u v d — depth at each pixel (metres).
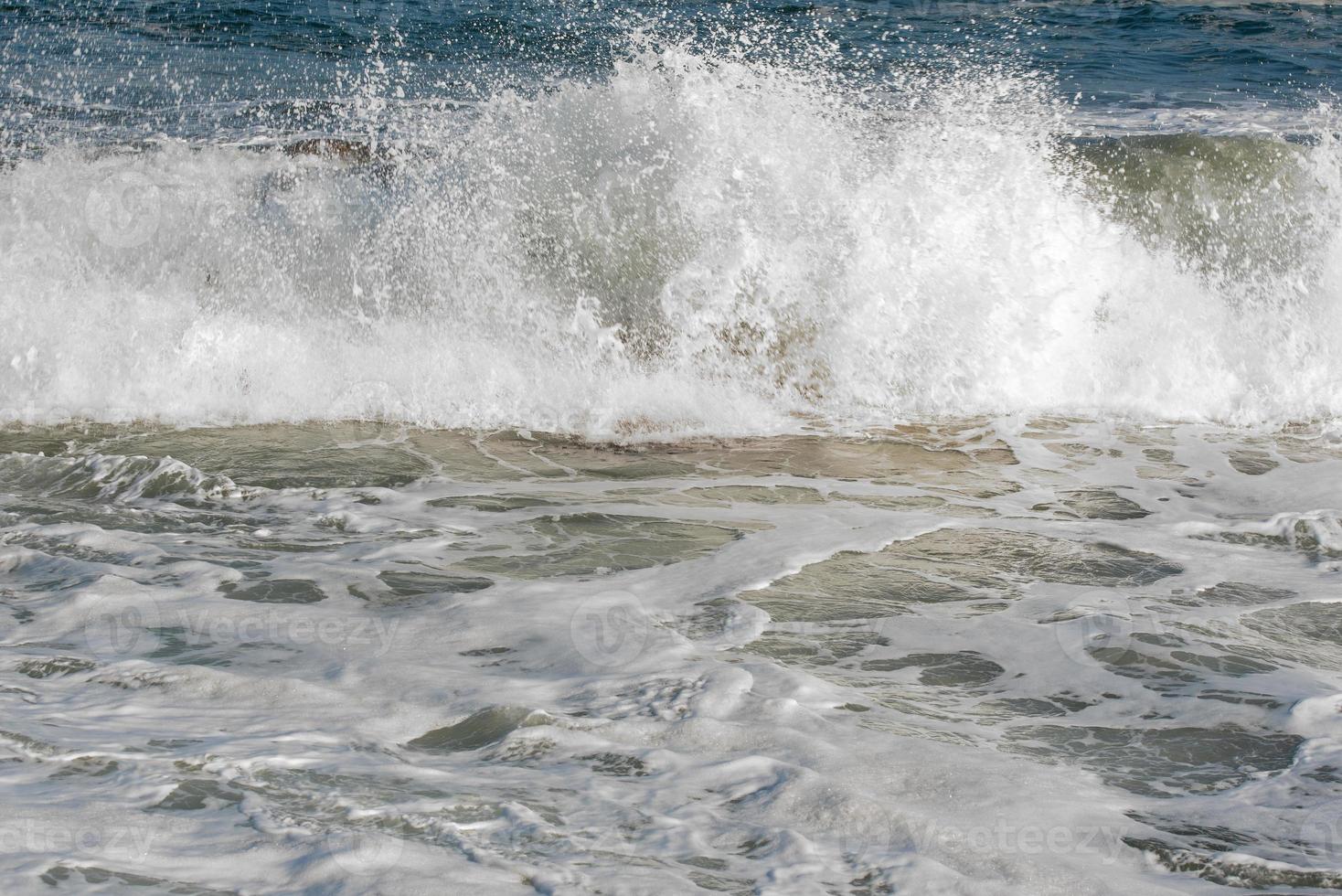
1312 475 6.88
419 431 7.55
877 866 2.68
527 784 3.05
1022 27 19.59
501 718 3.52
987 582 5.05
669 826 2.82
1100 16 21.22
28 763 2.98
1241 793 3.22
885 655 4.26
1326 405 8.37
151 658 3.97
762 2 19.08
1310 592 4.94
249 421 7.66
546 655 4.10
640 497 6.33
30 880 2.35
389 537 5.57
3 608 4.42
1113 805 3.13
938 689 3.96
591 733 3.43
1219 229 9.48
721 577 5.06
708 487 6.55
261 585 4.81
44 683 3.67
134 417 7.64
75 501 5.97
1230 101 15.31
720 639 4.37
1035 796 3.14
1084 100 15.26
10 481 6.23
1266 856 2.87
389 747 3.29
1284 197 9.71
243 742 3.23
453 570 5.10
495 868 2.55
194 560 5.11
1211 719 3.73
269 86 14.75
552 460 7.05
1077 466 7.10
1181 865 2.81
